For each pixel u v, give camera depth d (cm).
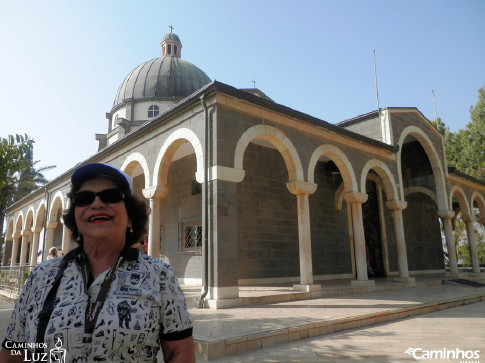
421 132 1627
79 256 158
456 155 2980
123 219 164
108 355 130
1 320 809
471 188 1919
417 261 1873
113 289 141
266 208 1312
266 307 776
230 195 841
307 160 1036
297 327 576
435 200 1659
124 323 133
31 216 2153
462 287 1272
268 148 1379
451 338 567
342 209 1609
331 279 1457
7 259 2578
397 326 673
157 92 2178
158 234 1004
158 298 146
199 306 777
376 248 1653
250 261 1218
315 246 1445
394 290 1151
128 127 2025
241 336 511
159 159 1026
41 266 158
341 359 459
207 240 823
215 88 846
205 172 848
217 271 784
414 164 1756
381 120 1488
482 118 2758
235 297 798
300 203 997
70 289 143
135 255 156
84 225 158
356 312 709
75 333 131
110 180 168
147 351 140
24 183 2919
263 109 950
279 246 1316
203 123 884
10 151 493
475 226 3162
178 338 153
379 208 1672
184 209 1361
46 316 138
